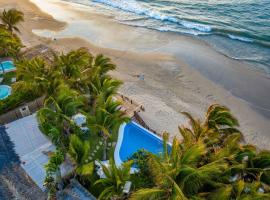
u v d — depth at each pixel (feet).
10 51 131.75
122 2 242.37
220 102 133.80
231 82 147.02
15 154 89.86
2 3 233.35
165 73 152.15
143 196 57.31
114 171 67.36
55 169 73.15
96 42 180.14
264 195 56.08
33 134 97.30
